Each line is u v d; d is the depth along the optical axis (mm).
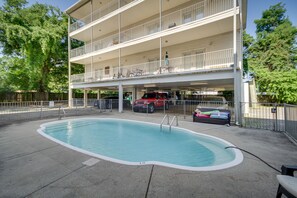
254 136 6102
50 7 21516
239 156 4051
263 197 2441
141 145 6418
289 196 1935
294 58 20000
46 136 6047
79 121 10555
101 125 10000
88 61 20406
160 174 3125
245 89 13914
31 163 3656
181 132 7473
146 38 13055
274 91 18016
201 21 10367
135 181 2871
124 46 14586
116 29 18328
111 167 3436
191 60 13250
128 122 10250
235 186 2719
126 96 27781
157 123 9109
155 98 14648
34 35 17562
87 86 17281
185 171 3246
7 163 3660
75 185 2756
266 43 21125
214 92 27547
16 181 2898
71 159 3869
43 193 2541
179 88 19906
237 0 10609
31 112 12008
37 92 22281
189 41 13297
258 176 3053
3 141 5406
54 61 23875
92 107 18406
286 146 4883
